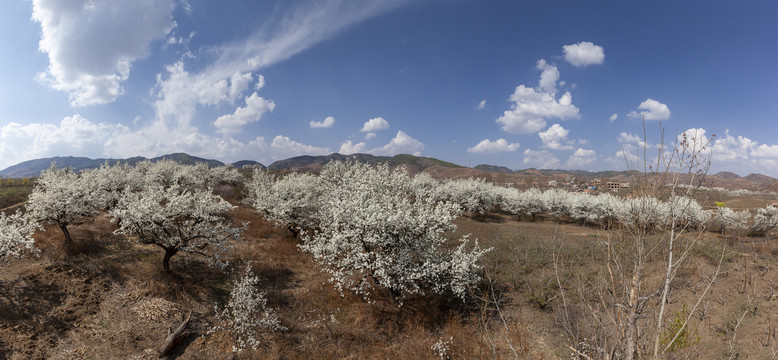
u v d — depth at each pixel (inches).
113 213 566.9
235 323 486.0
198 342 459.2
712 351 294.2
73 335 439.5
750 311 423.8
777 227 1245.7
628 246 165.5
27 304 462.3
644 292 167.3
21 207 873.5
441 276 568.4
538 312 546.9
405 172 1037.8
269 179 1337.4
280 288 615.2
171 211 576.1
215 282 607.5
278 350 455.2
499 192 1685.5
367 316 536.1
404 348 470.6
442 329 523.5
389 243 558.6
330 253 566.9
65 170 1021.8
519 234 1005.2
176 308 512.1
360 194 658.8
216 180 1428.4
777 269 602.9
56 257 579.5
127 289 532.1
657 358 159.9
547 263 706.8
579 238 952.9
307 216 869.2
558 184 2204.7
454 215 600.4
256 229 892.6
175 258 653.3
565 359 419.5
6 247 477.1
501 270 701.3
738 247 797.2
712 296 486.0
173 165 1392.7
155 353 430.0
